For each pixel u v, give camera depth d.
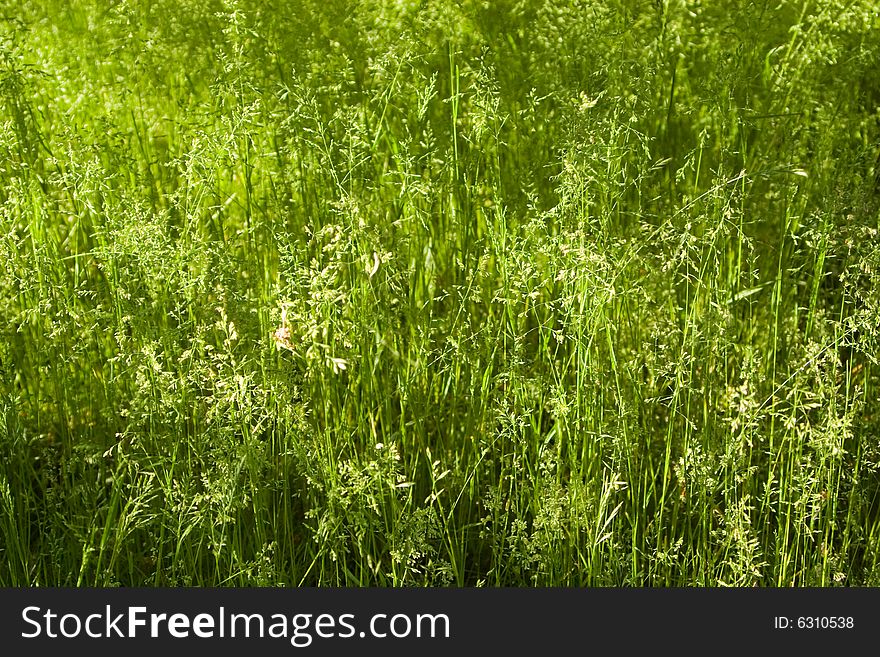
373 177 3.28
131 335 3.00
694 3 3.49
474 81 3.04
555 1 3.37
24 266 2.87
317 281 2.55
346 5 3.45
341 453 2.76
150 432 2.70
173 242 2.84
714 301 2.93
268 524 2.92
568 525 2.80
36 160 3.20
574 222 2.80
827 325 3.12
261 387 2.61
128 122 3.48
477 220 3.29
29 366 3.14
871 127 3.50
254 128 3.23
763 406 3.03
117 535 2.56
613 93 3.18
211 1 3.44
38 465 3.15
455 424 3.08
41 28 3.52
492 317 3.03
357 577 2.94
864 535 2.93
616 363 2.92
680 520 3.04
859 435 2.89
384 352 3.11
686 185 3.34
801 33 3.41
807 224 3.12
